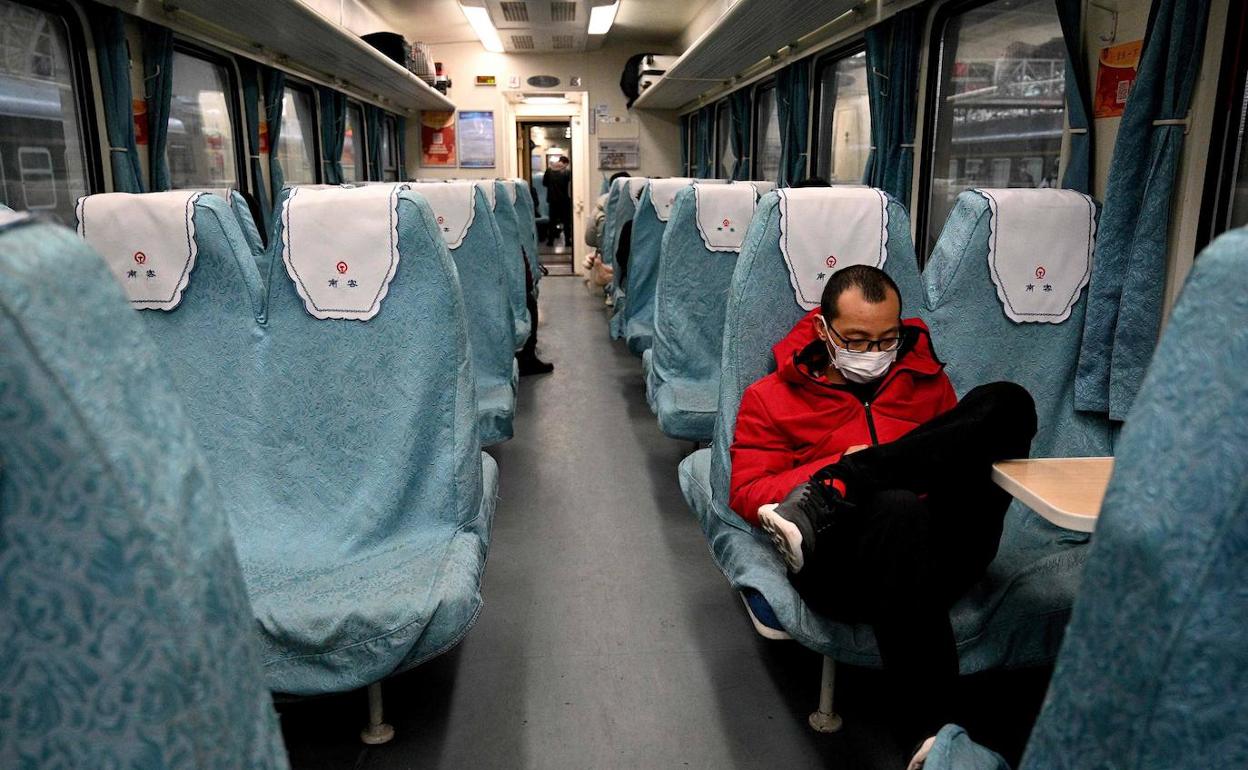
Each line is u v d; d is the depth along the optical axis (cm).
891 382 194
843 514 156
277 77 661
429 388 191
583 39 1026
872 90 468
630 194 599
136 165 438
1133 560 51
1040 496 127
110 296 49
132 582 45
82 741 47
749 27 551
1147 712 50
